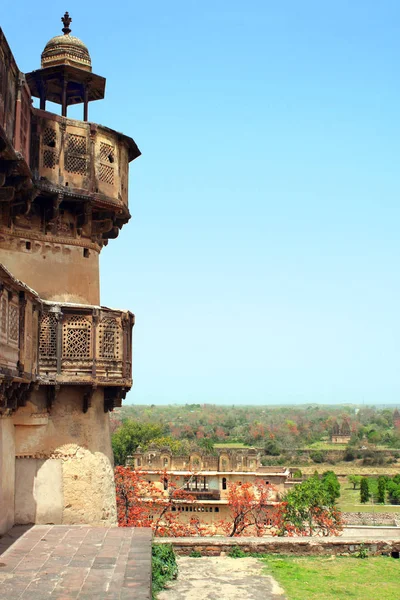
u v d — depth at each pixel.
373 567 14.26
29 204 15.18
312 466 123.19
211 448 108.69
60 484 15.30
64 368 15.02
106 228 17.34
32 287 16.06
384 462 125.44
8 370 12.00
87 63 17.47
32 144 15.14
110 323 15.78
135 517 34.03
